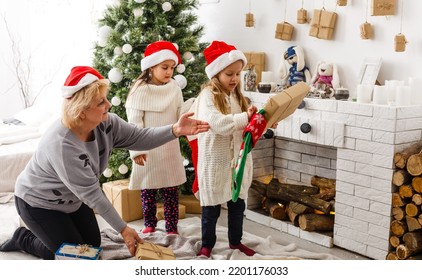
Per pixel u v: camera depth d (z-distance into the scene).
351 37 3.20
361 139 2.86
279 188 3.40
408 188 2.68
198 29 3.88
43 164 2.33
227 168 2.67
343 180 2.98
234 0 3.92
